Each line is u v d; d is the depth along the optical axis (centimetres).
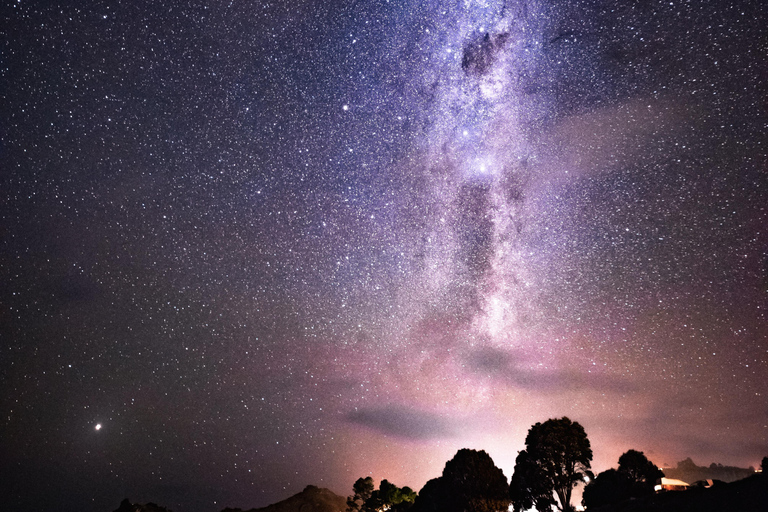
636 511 2275
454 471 2900
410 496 4531
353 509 4891
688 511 2077
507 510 2803
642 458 2953
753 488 2019
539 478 2841
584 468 2872
